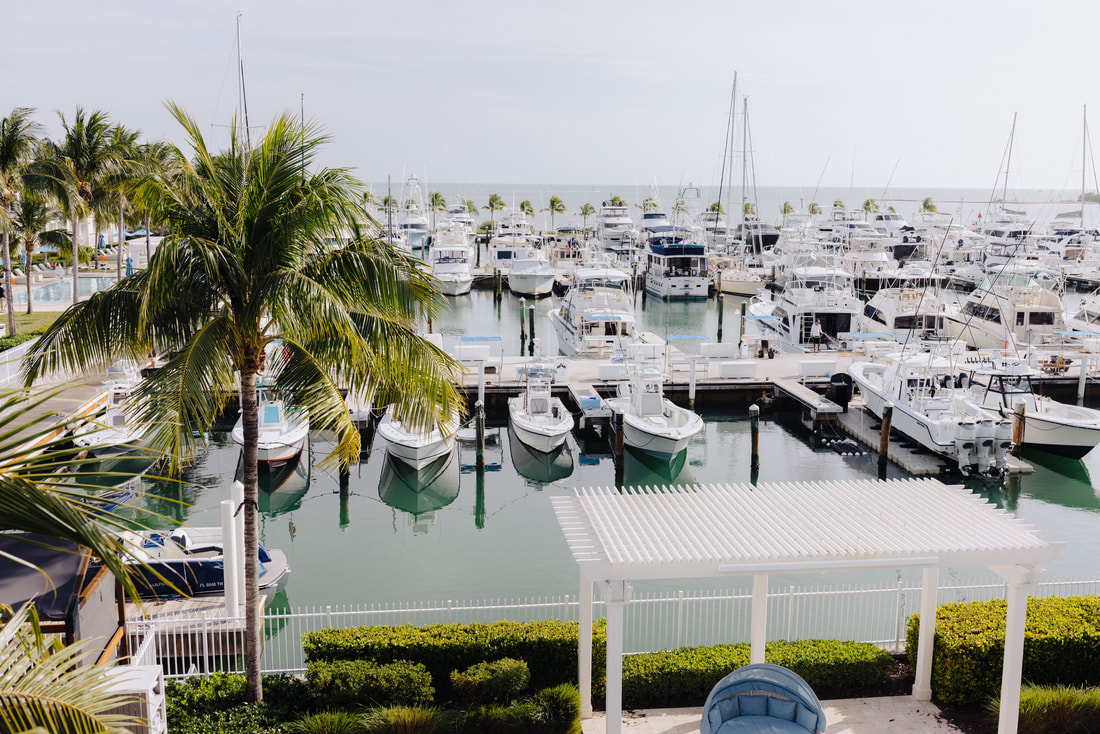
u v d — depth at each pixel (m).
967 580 21.28
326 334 11.68
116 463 28.31
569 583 21.64
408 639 13.62
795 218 91.56
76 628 10.65
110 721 7.64
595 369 39.88
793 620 18.97
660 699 13.62
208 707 12.65
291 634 18.75
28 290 43.59
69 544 11.42
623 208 92.25
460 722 12.41
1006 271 47.28
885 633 18.09
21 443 5.99
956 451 29.03
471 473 30.44
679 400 37.34
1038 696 12.52
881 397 32.97
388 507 27.16
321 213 10.92
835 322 46.50
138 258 67.81
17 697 6.23
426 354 11.72
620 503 12.88
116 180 41.69
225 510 16.34
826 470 30.36
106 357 11.19
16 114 37.81
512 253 73.00
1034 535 11.59
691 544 11.27
